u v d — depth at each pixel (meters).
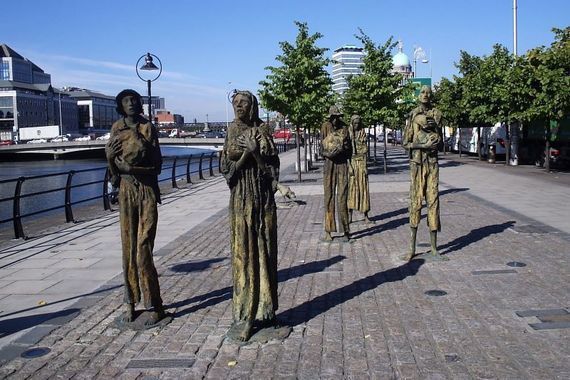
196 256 9.77
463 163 32.69
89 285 7.98
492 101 28.64
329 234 10.68
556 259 8.65
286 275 8.30
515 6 35.16
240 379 4.80
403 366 4.92
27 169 56.50
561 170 26.16
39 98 135.00
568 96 22.86
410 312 6.36
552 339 5.41
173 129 110.00
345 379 4.71
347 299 6.96
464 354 5.13
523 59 25.77
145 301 6.25
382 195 18.17
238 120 5.48
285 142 58.00
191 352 5.43
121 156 6.02
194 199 18.97
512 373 4.71
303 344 5.51
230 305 6.88
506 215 13.14
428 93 8.73
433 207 8.84
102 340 5.82
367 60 27.20
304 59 23.23
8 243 11.31
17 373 5.07
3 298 7.41
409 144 8.78
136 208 6.14
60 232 12.59
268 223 5.62
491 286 7.28
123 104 6.09
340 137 10.34
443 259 8.85
